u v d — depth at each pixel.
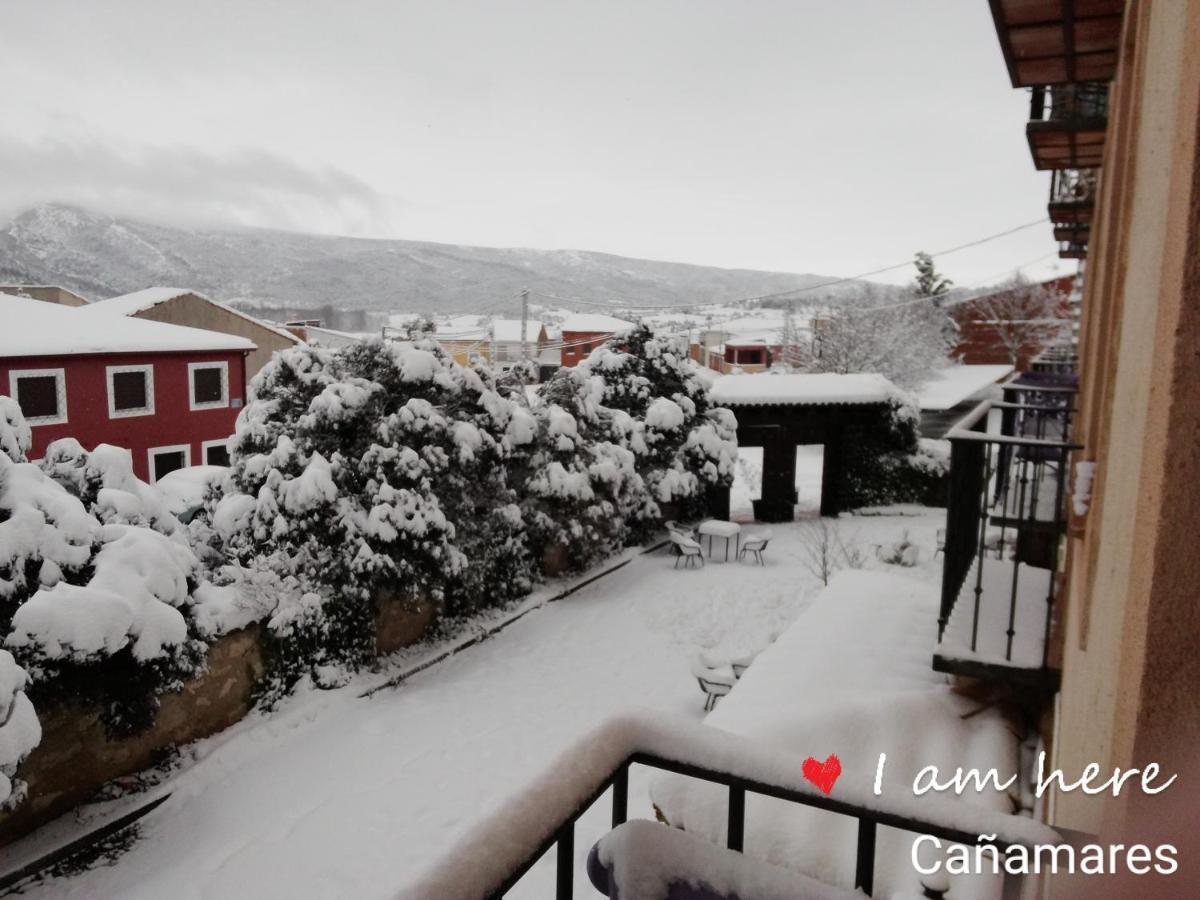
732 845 1.53
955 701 4.00
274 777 9.34
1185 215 1.21
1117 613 1.60
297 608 10.91
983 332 42.09
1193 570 1.23
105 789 8.73
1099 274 4.33
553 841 1.24
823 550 16.19
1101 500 2.39
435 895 1.00
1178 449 1.23
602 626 14.37
